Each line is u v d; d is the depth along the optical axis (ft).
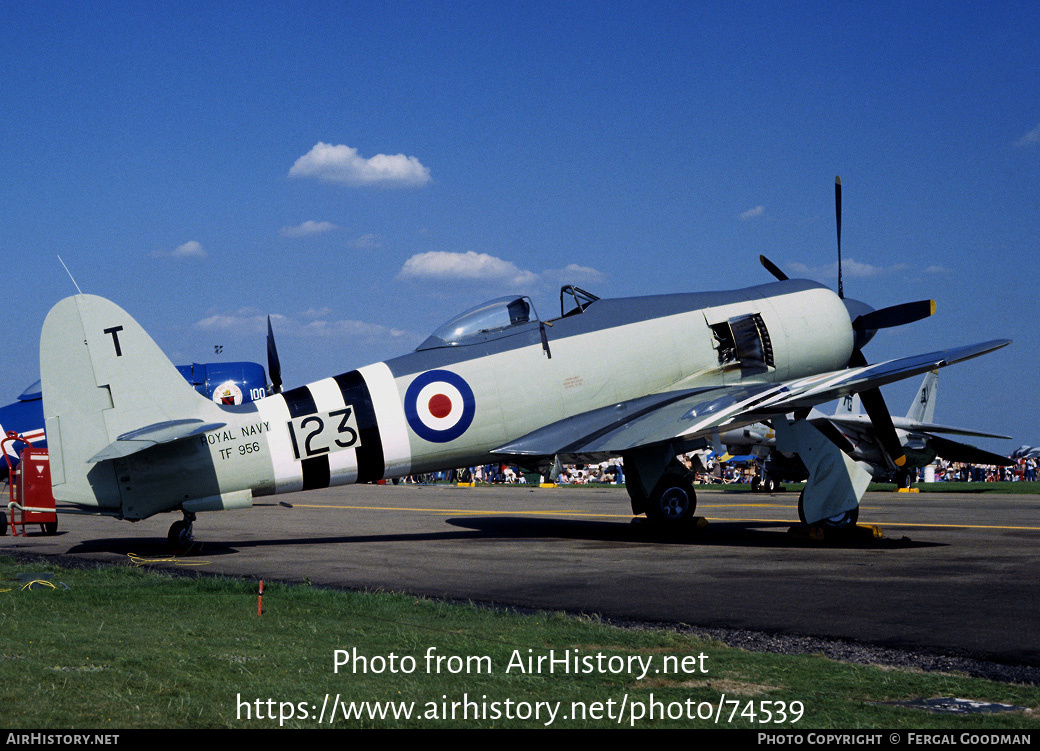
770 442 110.01
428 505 90.68
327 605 26.08
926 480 169.58
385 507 86.43
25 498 54.44
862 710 15.70
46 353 43.42
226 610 25.12
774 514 69.97
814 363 53.16
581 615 25.22
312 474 46.21
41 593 27.99
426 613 24.93
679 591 29.68
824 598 28.09
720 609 26.27
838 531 46.03
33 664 17.71
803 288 54.70
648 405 49.55
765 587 30.45
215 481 44.68
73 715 14.37
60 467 43.04
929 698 16.55
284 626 22.63
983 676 18.51
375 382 47.52
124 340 44.09
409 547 45.27
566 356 49.83
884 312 54.54
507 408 48.75
